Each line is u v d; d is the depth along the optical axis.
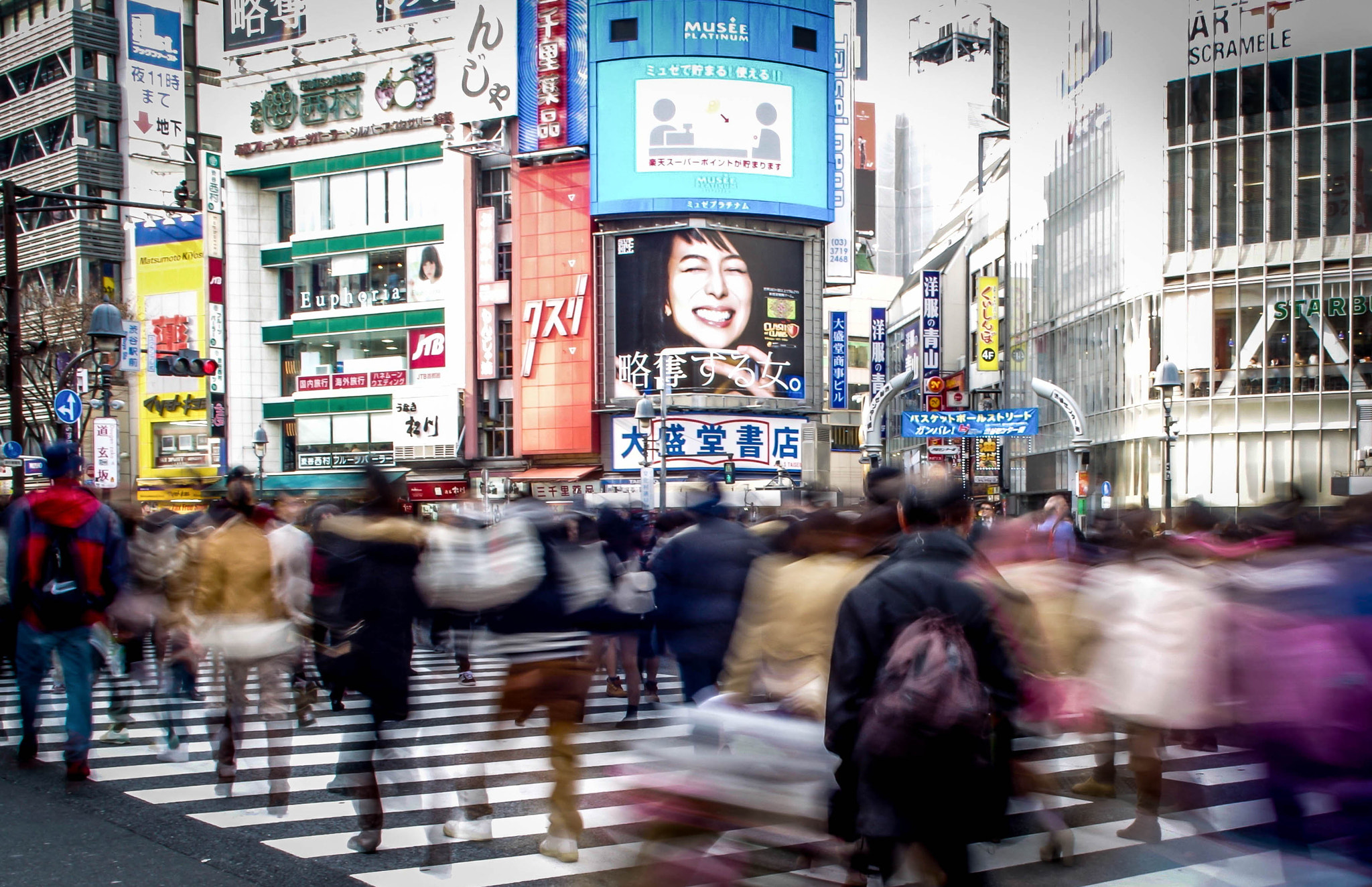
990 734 3.97
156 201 53.25
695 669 7.61
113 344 20.58
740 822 4.26
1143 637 6.61
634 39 43.03
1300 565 4.80
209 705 11.82
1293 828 4.64
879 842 4.02
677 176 42.81
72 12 51.69
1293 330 40.22
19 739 9.76
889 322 80.00
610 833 6.84
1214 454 41.25
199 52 54.47
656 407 42.53
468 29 46.00
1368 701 4.29
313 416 48.44
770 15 43.31
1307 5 40.12
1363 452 31.03
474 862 6.23
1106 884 5.98
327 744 9.74
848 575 5.78
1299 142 40.31
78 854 6.21
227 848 6.41
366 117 47.66
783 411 43.59
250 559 7.62
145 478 49.34
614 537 10.64
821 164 44.03
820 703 5.63
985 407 62.47
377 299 47.59
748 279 43.22
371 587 6.42
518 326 44.72
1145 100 44.09
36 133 54.16
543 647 6.44
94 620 8.00
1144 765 6.83
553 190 44.19
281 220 51.00
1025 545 9.50
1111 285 46.59
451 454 45.22
